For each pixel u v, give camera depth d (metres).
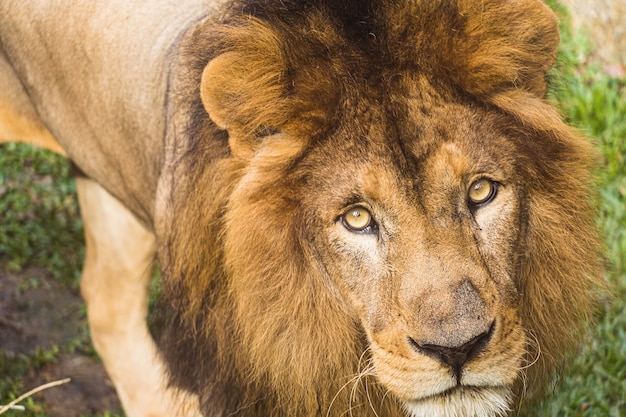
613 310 12.50
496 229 7.90
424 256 7.62
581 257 8.59
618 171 14.20
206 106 7.94
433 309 7.52
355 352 8.41
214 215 8.47
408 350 7.70
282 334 8.34
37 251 15.49
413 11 7.90
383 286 7.79
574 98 14.65
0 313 14.67
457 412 7.88
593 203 8.80
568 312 8.70
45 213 15.91
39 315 14.70
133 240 11.75
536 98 8.27
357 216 7.86
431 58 7.87
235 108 7.95
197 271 8.75
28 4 10.70
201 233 8.61
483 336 7.67
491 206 7.90
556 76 8.95
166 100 9.46
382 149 7.73
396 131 7.73
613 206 13.62
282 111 7.86
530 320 8.53
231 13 8.43
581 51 15.45
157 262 11.20
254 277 8.23
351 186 7.80
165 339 10.06
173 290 9.25
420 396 7.81
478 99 7.98
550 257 8.41
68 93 10.73
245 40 7.88
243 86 7.90
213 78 7.86
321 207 7.93
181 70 8.97
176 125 9.07
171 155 9.20
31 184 16.33
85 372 13.95
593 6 15.62
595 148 8.96
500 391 7.98
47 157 16.47
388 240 7.75
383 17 7.89
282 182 8.01
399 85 7.81
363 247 7.88
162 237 9.53
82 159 11.23
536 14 8.11
